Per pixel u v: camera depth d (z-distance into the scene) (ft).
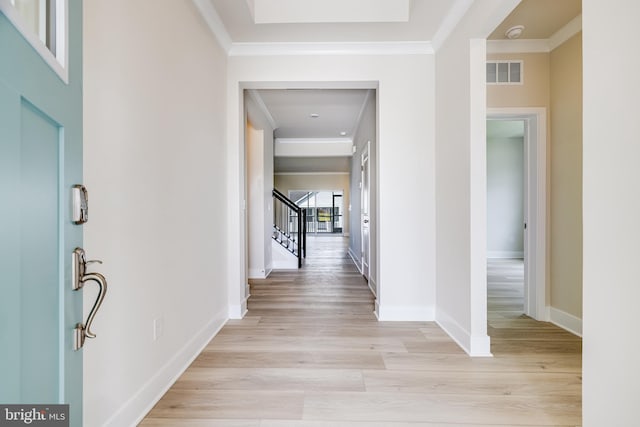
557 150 10.15
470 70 7.97
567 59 9.74
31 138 2.49
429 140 10.33
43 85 2.59
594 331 3.98
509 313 11.43
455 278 8.86
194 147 7.67
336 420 5.38
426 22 9.09
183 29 7.07
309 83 10.53
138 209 5.30
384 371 7.06
